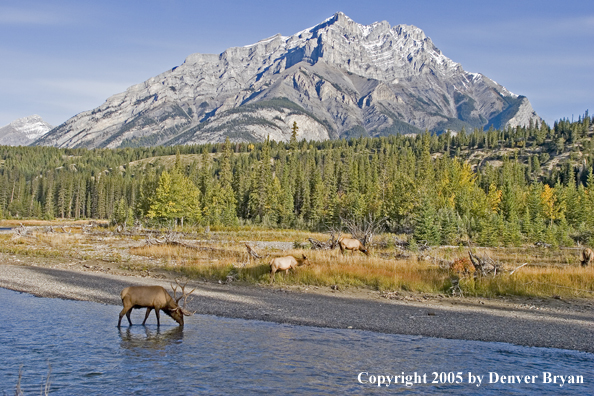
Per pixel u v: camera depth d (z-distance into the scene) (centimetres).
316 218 9481
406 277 2211
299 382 938
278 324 1476
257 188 10644
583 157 18725
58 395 845
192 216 8519
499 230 4909
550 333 1420
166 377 952
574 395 909
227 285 2256
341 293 2078
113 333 1309
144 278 2414
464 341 1316
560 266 2759
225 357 1095
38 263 2944
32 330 1308
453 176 9862
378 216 7462
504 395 902
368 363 1081
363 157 16812
